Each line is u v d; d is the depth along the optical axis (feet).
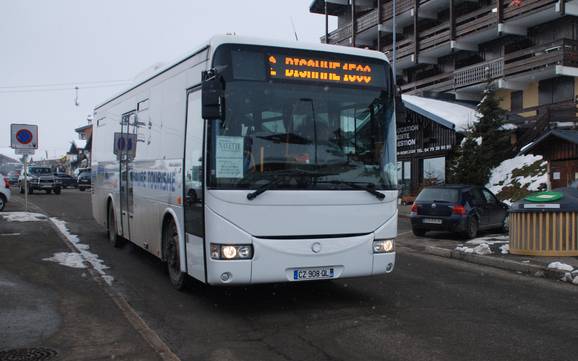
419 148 100.07
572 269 30.96
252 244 20.61
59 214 67.31
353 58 23.07
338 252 21.79
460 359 16.78
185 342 18.17
